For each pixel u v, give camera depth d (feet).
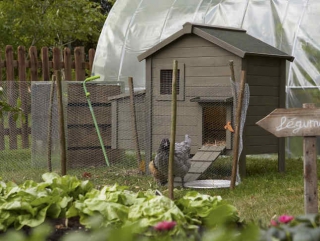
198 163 33.65
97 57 54.34
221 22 49.34
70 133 38.68
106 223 16.88
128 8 55.16
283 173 37.14
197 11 51.19
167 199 16.75
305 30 46.06
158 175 31.76
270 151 37.06
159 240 12.96
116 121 38.22
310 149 18.42
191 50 36.01
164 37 51.78
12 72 47.32
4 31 62.90
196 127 35.35
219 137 35.27
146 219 16.07
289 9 47.21
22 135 40.60
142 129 37.76
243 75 30.94
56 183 19.80
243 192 30.40
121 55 53.21
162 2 53.88
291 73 45.62
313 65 45.19
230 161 35.45
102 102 39.63
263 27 47.44
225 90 34.81
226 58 35.01
